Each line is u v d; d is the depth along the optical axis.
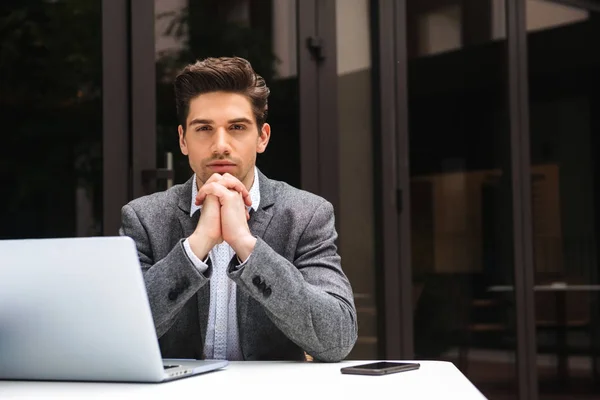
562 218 4.63
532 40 4.51
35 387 1.36
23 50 2.95
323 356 1.63
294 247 1.82
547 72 4.57
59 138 2.97
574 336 4.64
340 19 3.72
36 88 2.95
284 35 3.53
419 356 3.92
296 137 3.55
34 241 1.34
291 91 3.54
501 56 4.35
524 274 4.37
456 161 4.11
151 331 1.33
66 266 1.33
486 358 4.20
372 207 3.82
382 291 3.81
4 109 2.91
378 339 3.81
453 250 4.09
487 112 4.27
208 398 1.21
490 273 4.24
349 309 1.69
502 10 4.35
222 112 1.75
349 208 3.72
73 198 2.97
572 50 4.69
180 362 1.55
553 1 4.61
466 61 4.19
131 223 1.87
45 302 1.36
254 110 1.78
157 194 1.93
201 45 3.27
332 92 3.67
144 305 1.32
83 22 3.01
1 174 2.90
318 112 3.62
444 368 1.52
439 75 4.07
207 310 1.79
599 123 4.87
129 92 3.07
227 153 1.75
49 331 1.38
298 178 3.55
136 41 3.07
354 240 3.74
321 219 1.84
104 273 1.32
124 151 3.05
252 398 1.21
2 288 1.37
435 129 4.04
